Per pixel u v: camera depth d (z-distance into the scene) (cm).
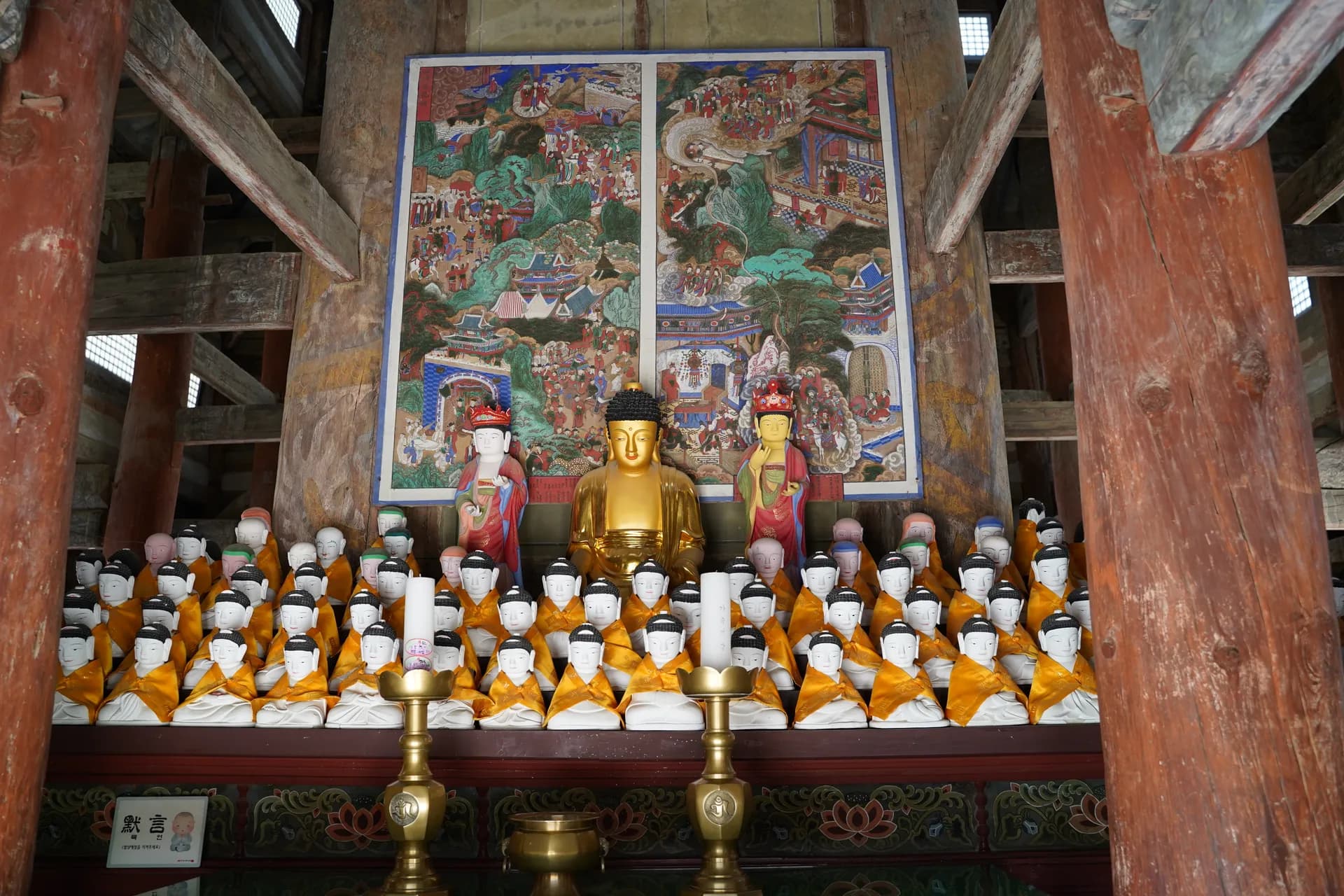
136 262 866
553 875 437
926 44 862
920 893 479
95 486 1396
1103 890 510
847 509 772
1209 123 376
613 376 792
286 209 696
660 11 886
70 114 467
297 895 489
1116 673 376
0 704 413
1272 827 335
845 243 817
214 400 1864
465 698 529
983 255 830
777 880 502
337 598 681
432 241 823
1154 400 375
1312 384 1331
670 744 517
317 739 523
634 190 832
